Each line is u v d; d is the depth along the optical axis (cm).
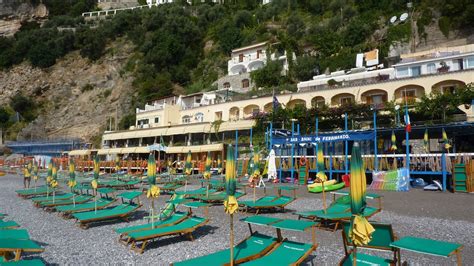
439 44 5144
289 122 3070
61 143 6862
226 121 4181
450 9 5153
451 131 2312
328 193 1947
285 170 2658
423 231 1009
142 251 839
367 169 2286
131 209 1227
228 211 617
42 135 8100
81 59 9612
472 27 4981
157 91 7850
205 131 4241
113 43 9825
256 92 4684
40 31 10456
